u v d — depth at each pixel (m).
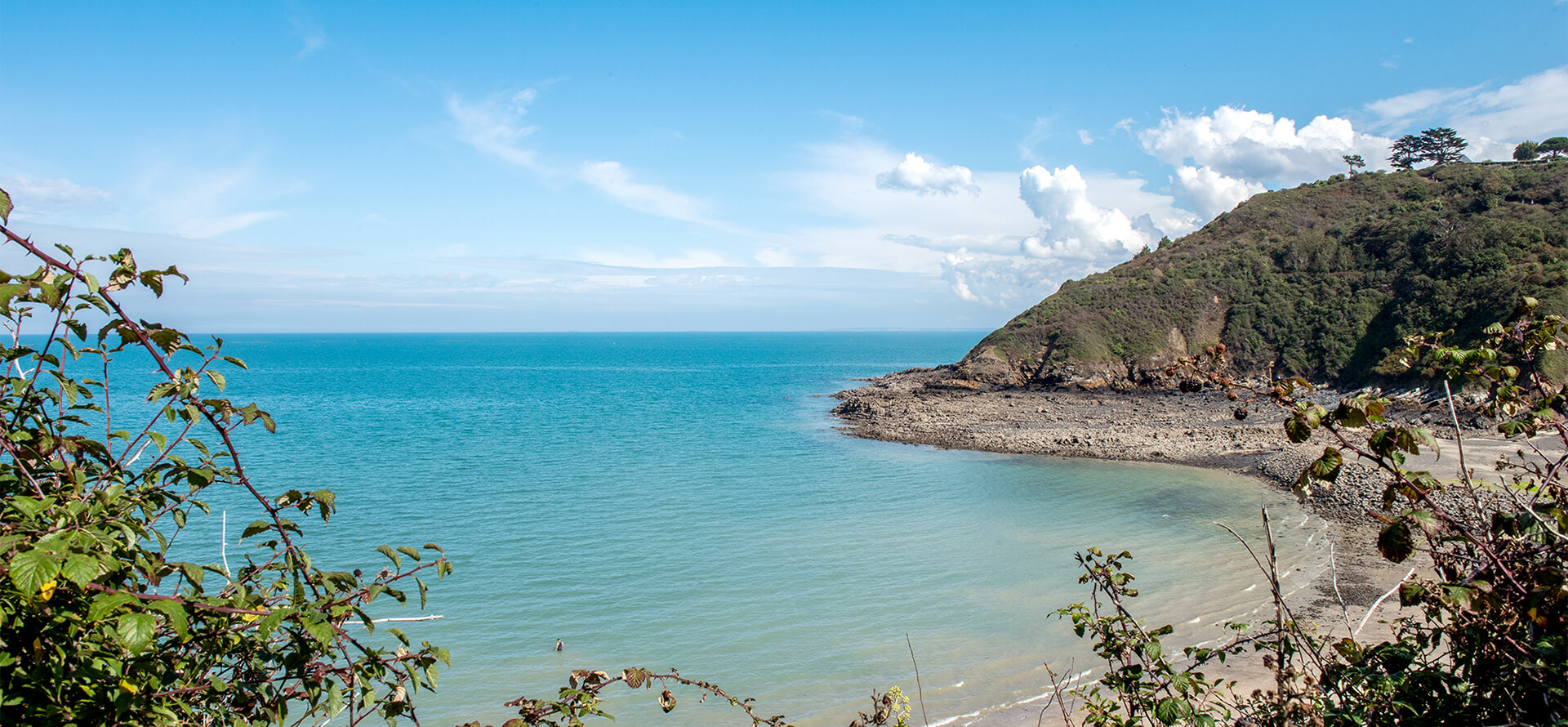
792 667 14.16
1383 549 2.54
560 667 14.16
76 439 2.59
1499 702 2.68
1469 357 2.95
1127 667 3.49
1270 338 68.44
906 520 25.22
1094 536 22.89
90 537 2.17
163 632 2.61
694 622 16.28
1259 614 15.57
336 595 2.75
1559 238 59.59
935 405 57.16
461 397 78.69
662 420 55.50
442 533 23.30
